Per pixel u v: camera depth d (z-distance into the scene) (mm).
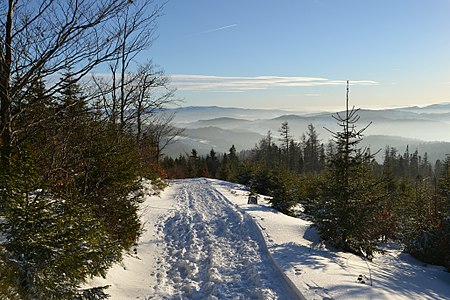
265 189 25078
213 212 15133
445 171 16875
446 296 7664
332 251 9406
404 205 16453
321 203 10203
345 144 9844
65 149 5367
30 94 4797
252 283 6855
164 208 15859
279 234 10406
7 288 3873
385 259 11148
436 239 11711
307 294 5809
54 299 4312
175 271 7781
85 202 5836
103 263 5441
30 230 4176
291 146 61281
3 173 4176
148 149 17016
